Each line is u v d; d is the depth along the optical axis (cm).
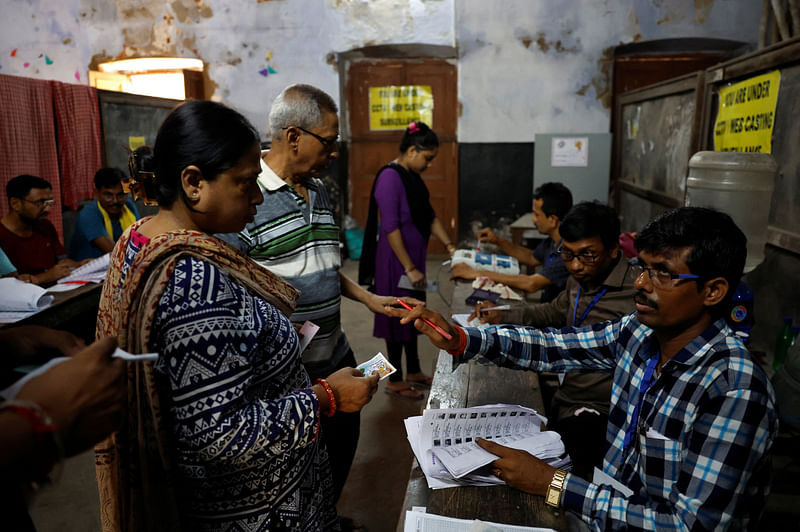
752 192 225
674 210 103
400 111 676
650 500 106
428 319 140
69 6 666
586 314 190
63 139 451
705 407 97
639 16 593
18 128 412
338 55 650
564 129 634
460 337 139
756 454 92
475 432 132
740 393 93
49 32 675
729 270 97
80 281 306
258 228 157
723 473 92
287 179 163
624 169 592
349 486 237
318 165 162
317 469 119
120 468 96
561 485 111
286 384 111
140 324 88
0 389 68
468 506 112
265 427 92
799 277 259
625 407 118
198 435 87
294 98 154
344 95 679
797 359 163
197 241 92
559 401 198
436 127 673
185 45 663
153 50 668
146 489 95
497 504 113
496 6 614
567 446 177
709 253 96
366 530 207
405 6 624
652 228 101
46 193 327
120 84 726
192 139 90
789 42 239
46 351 75
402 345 325
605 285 185
